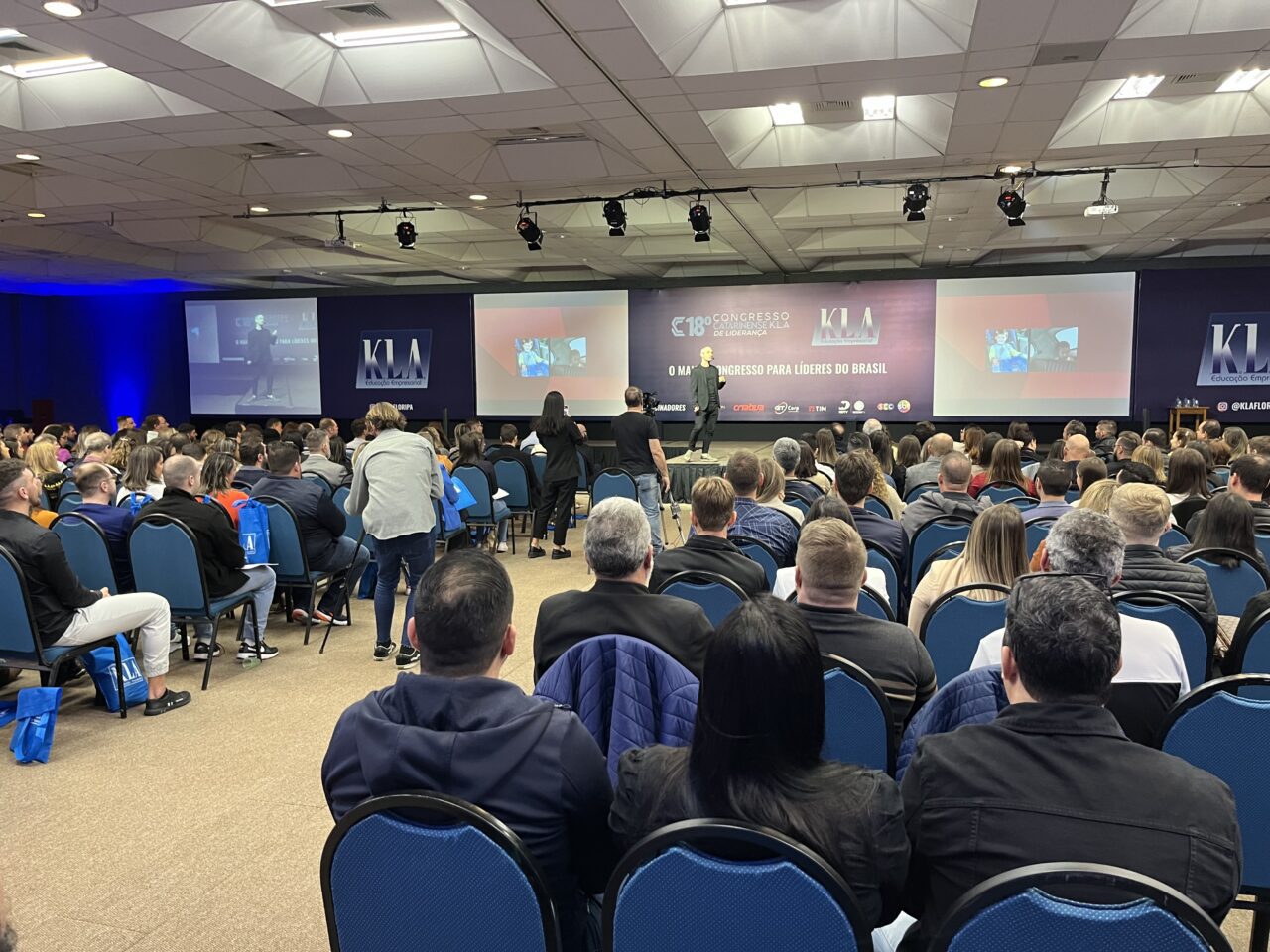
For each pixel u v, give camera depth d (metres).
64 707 3.93
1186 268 13.02
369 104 5.80
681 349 14.70
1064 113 6.21
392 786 1.33
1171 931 0.99
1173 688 2.01
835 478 4.21
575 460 7.55
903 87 5.63
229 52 5.03
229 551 4.24
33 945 2.22
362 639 5.09
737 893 1.12
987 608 2.65
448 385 16.09
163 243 12.18
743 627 1.19
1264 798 1.80
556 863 1.37
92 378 18.42
